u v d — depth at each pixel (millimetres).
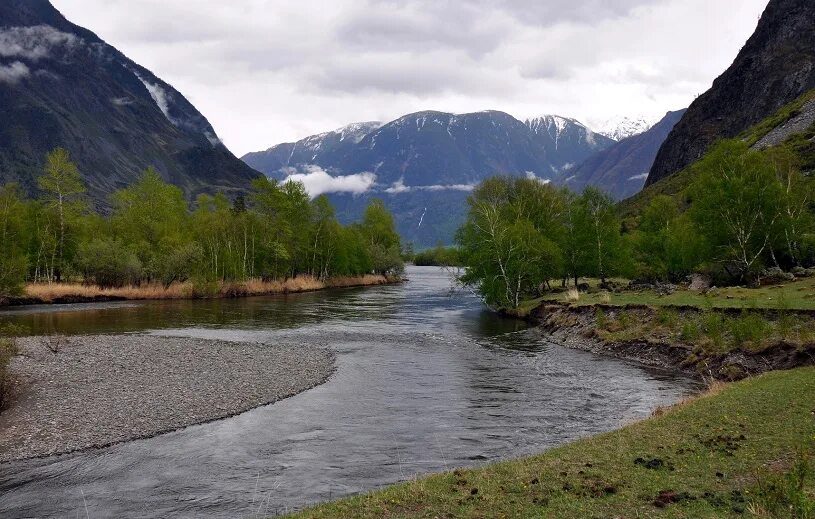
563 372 35000
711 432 16812
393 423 24250
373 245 136375
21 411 24750
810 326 31062
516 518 11320
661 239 70312
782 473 12750
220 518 15055
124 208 96000
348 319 63031
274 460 19781
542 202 81562
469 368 36344
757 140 135750
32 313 64125
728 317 36188
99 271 82125
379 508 12453
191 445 21438
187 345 41812
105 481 17938
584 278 86500
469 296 95312
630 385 31219
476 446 21047
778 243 54531
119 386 29172
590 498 12227
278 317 64188
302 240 107375
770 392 20969
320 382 32125
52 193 85688
